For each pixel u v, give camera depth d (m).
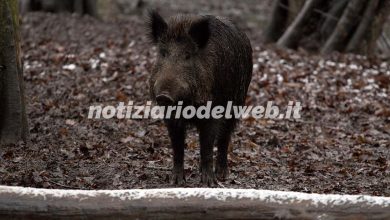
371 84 18.53
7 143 12.00
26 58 20.50
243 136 13.73
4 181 10.09
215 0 43.03
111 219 7.38
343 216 7.26
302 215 7.29
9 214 7.38
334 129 14.69
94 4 31.39
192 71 9.37
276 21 26.69
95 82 17.45
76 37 24.98
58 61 20.03
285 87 17.70
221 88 10.05
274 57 21.39
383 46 26.88
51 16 29.22
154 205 7.37
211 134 10.11
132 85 17.12
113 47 22.59
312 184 10.84
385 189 10.70
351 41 24.00
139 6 38.28
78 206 7.38
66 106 15.27
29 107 15.08
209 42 9.77
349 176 11.44
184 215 7.35
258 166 11.77
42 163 11.16
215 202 7.36
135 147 12.41
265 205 7.34
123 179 10.55
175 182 10.34
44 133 13.18
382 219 7.24
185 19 9.53
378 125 15.16
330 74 19.39
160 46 9.49
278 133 14.16
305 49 25.02
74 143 12.49
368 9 23.62
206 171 10.23
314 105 16.34
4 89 11.98
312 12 24.56
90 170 10.95
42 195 7.43
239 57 10.63
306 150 13.05
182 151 10.32
